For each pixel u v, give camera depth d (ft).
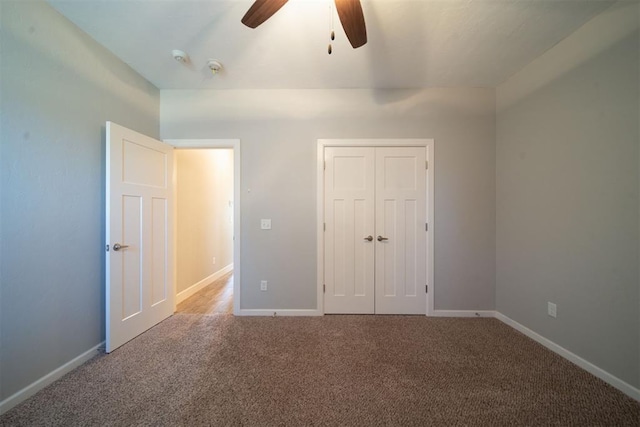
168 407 4.30
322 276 8.22
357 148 8.25
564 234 5.79
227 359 5.71
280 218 8.23
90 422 4.00
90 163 5.84
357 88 8.17
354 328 7.27
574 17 5.13
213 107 8.23
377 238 8.25
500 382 4.93
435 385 4.85
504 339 6.63
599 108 5.05
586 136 5.31
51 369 4.94
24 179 4.55
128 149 6.50
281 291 8.23
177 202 9.73
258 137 8.23
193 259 10.78
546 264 6.27
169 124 8.21
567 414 4.16
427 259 8.16
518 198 7.16
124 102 6.81
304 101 8.21
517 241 7.20
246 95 8.23
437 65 6.90
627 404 4.35
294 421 4.02
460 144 8.11
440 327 7.33
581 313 5.41
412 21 5.26
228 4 4.90
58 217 5.13
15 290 4.41
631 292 4.54
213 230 12.67
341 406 4.33
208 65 6.90
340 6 3.90
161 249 7.67
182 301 9.66
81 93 5.60
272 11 4.03
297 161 8.23
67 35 5.27
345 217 8.28
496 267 8.04
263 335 6.85
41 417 4.09
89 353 5.74
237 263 8.21
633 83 4.50
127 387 4.79
